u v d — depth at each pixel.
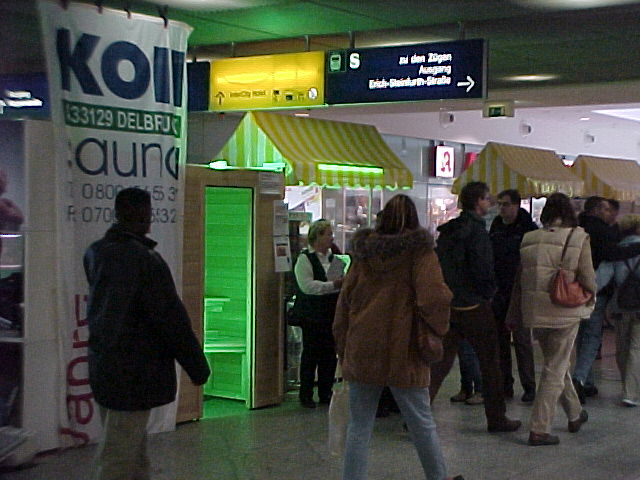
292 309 8.28
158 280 4.50
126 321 4.48
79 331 6.63
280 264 8.29
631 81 15.18
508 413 8.16
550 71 14.52
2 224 6.45
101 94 6.73
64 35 6.52
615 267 8.40
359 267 5.37
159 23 7.07
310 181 10.95
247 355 8.18
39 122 6.43
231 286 8.65
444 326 5.13
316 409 8.21
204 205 7.58
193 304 7.50
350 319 5.36
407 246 5.15
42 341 6.46
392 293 5.21
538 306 6.95
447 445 7.04
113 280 4.50
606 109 20.27
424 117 19.19
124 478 4.58
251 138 11.45
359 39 11.45
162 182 7.10
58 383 6.57
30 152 6.36
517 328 7.78
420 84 9.23
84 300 6.65
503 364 8.73
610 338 13.40
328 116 17.41
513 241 8.45
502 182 13.05
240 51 12.32
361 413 5.35
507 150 13.44
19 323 6.38
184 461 6.43
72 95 6.57
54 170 6.51
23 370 6.35
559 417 8.08
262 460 6.49
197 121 15.56
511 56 13.11
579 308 6.96
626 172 16.44
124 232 4.64
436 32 11.05
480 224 7.05
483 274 6.98
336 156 11.75
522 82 15.73
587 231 8.54
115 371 4.48
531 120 22.28
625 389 8.58
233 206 8.52
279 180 8.29
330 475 6.14
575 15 10.07
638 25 10.70
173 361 4.67
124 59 6.85
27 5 9.41
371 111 16.81
